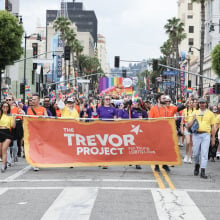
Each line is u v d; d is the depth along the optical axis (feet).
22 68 252.42
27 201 27.91
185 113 51.34
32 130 42.04
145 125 41.81
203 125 39.09
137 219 23.41
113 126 41.88
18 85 230.27
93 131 41.98
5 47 134.31
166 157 41.93
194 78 297.12
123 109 45.29
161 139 41.73
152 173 40.96
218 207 26.66
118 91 170.81
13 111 54.08
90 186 33.32
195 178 38.37
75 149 42.14
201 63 159.74
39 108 43.70
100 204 26.99
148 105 63.31
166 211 25.32
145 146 41.93
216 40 232.32
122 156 42.09
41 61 126.21
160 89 318.45
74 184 34.24
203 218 23.80
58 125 42.04
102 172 41.16
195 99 51.42
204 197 29.68
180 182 35.83
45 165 41.65
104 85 170.40
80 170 42.50
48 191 31.32
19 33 136.46
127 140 41.91
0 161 49.55
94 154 42.09
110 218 23.58
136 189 32.22
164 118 41.65
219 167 47.98
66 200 28.17
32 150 41.96
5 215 24.23
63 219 23.39
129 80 171.63
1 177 38.14
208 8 241.96
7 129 42.06
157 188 32.76
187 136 50.06
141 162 42.01
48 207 26.22
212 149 53.93
